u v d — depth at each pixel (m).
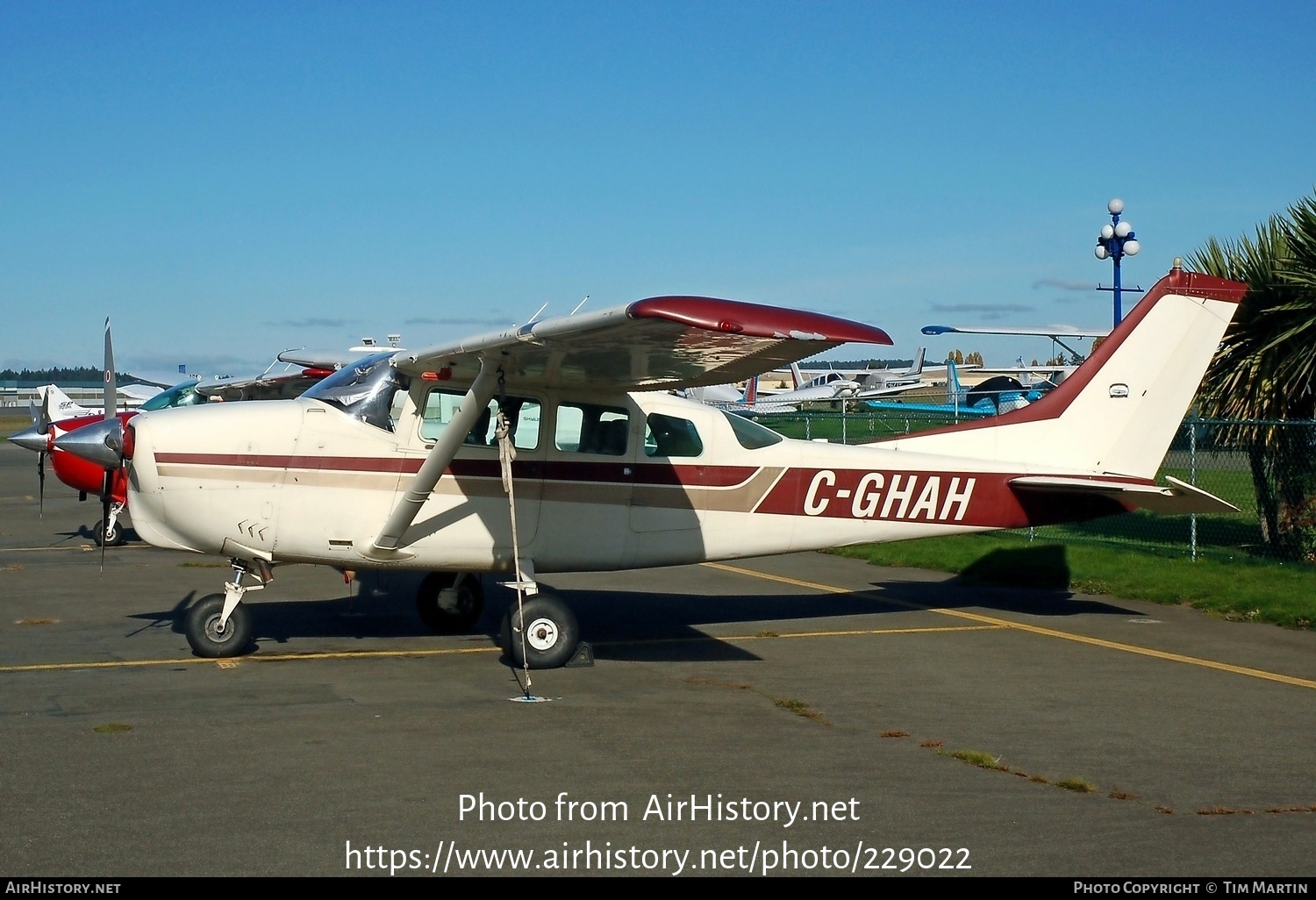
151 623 9.25
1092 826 4.62
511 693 6.90
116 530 15.05
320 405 7.99
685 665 7.84
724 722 6.25
